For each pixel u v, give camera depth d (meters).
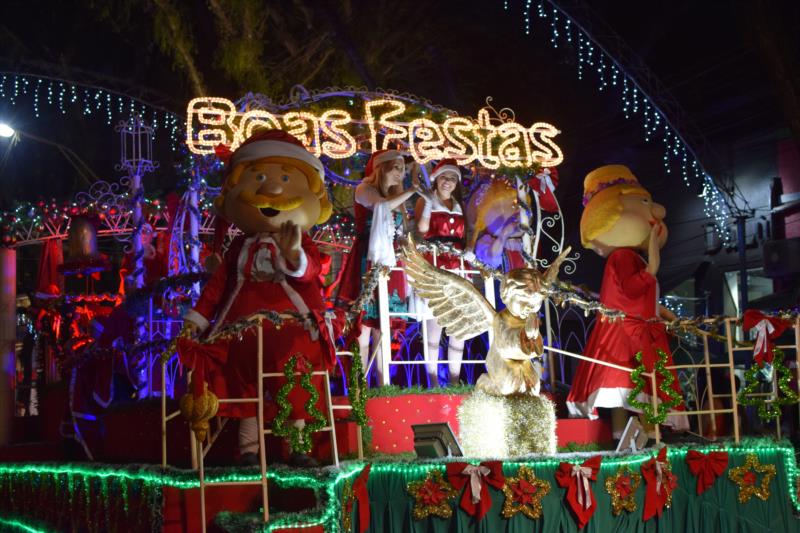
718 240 20.09
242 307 7.16
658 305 9.10
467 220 10.17
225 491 6.73
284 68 19.09
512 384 7.95
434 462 7.05
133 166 12.36
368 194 9.15
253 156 7.55
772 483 8.63
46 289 13.30
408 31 20.08
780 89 16.77
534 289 7.92
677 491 8.15
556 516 7.27
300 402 6.99
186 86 19.22
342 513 6.45
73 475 8.52
